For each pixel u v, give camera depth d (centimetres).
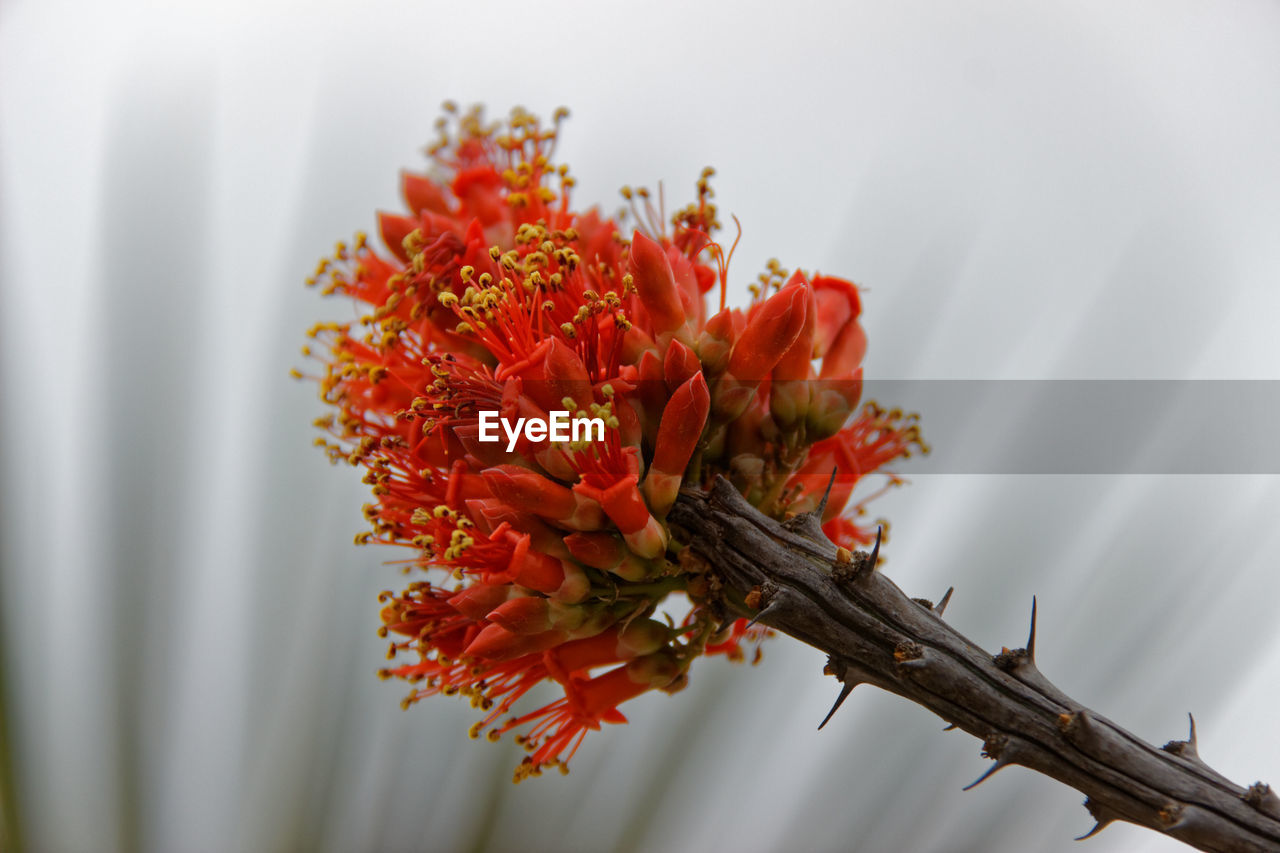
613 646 35
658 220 38
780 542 34
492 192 38
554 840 42
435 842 42
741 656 38
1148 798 32
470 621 35
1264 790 32
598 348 34
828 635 33
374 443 36
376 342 37
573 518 34
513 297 35
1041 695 33
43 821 42
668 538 34
